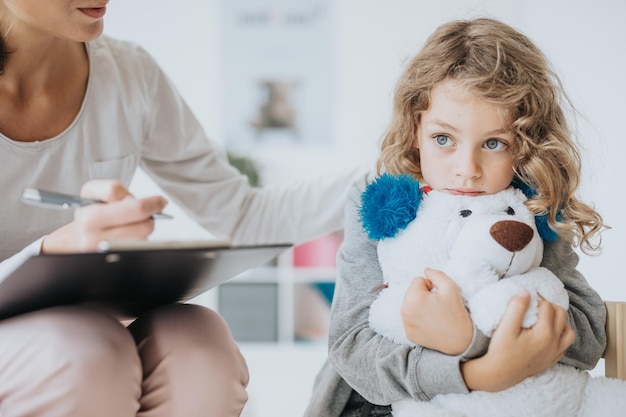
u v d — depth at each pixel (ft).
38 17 3.19
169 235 11.48
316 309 12.01
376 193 3.09
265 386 10.23
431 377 2.81
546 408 2.78
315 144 12.89
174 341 2.87
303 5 12.82
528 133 3.14
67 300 2.85
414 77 3.24
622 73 8.56
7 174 3.48
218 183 4.48
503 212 3.03
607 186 8.08
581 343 3.11
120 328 2.78
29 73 3.52
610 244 7.82
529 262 2.90
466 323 2.76
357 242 3.37
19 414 2.58
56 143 3.61
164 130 4.28
